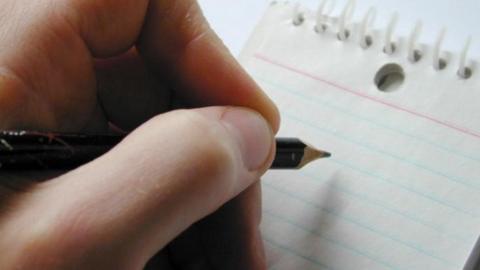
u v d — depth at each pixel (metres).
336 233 0.22
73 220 0.18
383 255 0.22
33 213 0.18
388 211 0.22
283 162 0.22
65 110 0.22
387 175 0.22
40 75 0.21
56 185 0.18
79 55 0.21
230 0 0.26
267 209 0.23
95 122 0.23
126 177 0.18
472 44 0.24
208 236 0.23
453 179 0.22
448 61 0.23
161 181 0.18
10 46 0.21
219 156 0.18
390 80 0.24
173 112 0.19
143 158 0.18
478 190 0.22
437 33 0.24
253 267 0.23
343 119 0.23
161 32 0.22
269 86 0.24
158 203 0.18
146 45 0.23
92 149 0.20
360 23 0.24
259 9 0.26
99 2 0.21
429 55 0.23
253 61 0.25
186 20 0.22
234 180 0.19
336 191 0.23
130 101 0.24
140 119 0.24
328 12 0.25
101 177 0.18
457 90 0.23
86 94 0.22
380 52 0.24
